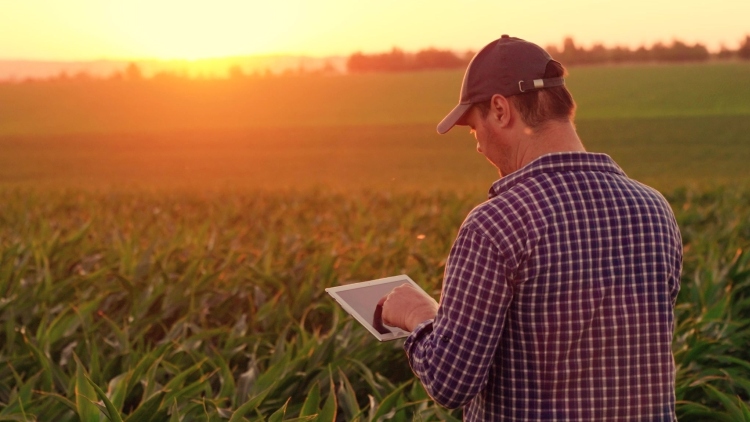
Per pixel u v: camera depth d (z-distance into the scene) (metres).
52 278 5.74
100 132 63.56
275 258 7.16
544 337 1.63
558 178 1.68
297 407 3.57
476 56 1.80
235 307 5.54
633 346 1.65
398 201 16.28
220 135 62.19
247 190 20.47
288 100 81.56
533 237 1.61
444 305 1.67
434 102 77.81
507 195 1.67
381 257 7.10
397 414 3.27
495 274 1.61
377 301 2.11
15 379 3.80
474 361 1.61
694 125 56.75
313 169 45.59
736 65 87.19
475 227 1.64
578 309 1.62
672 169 41.16
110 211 15.98
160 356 3.75
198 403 3.10
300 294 5.33
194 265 5.50
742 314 5.61
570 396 1.65
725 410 4.12
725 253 7.12
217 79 96.88
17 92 85.44
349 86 89.56
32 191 18.94
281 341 4.13
